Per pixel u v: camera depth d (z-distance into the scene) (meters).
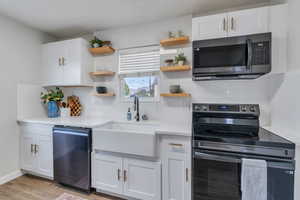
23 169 2.55
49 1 1.96
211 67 1.71
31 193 2.10
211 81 2.13
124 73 2.62
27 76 2.65
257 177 1.31
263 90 1.93
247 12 1.69
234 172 1.40
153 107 2.47
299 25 1.33
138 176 1.86
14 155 2.48
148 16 2.31
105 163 2.01
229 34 1.75
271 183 1.29
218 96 2.11
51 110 2.79
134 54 2.59
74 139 2.13
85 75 2.65
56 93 2.87
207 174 1.50
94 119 2.59
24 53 2.61
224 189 1.43
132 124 2.40
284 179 1.27
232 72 1.64
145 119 2.47
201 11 2.18
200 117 1.97
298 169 1.23
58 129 2.23
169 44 2.32
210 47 1.71
